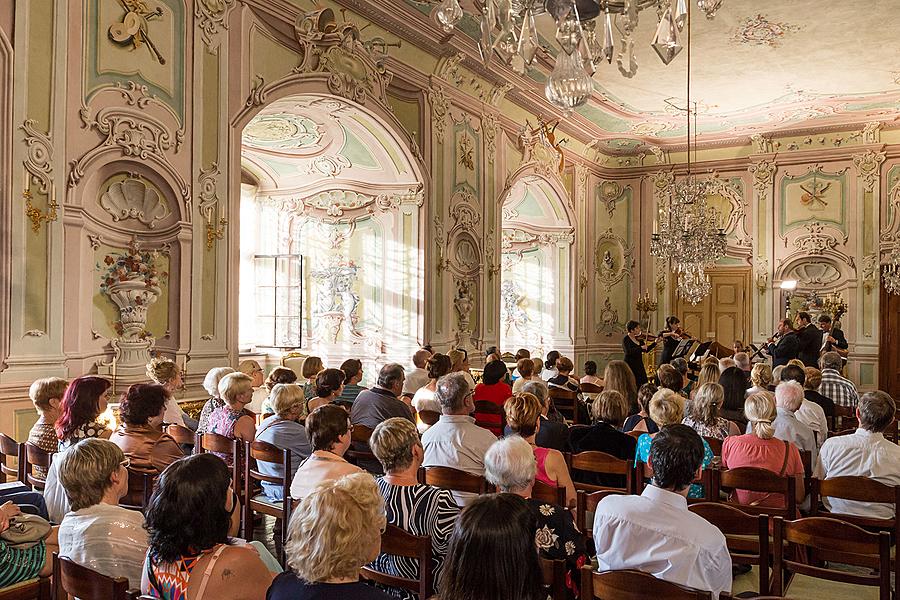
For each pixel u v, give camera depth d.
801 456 5.08
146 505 4.02
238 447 4.83
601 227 17.30
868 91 13.04
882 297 14.88
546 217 16.17
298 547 2.11
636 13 5.20
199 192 7.56
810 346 12.34
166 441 4.41
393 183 11.23
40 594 3.06
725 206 16.34
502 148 13.08
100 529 2.74
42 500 3.73
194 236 7.51
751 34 10.41
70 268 6.38
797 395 5.52
